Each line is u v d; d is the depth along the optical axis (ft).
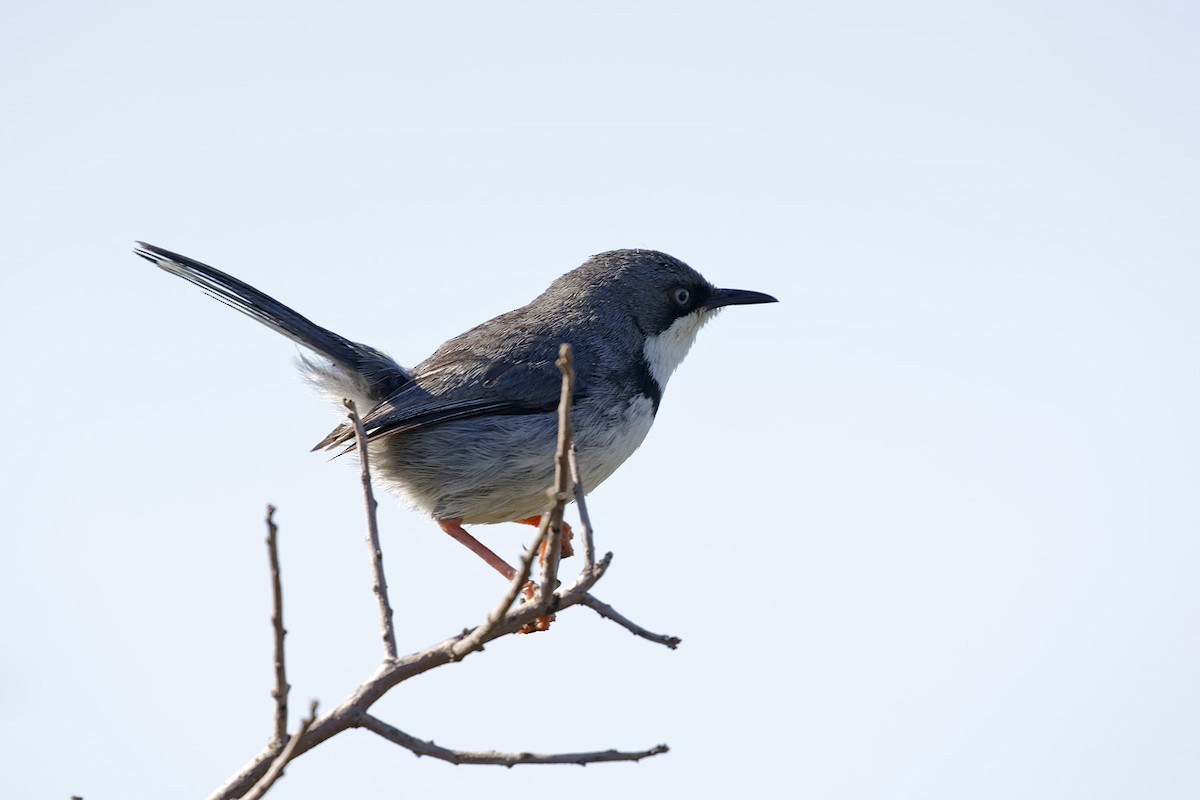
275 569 20.01
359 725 22.27
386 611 23.75
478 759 22.21
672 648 22.11
